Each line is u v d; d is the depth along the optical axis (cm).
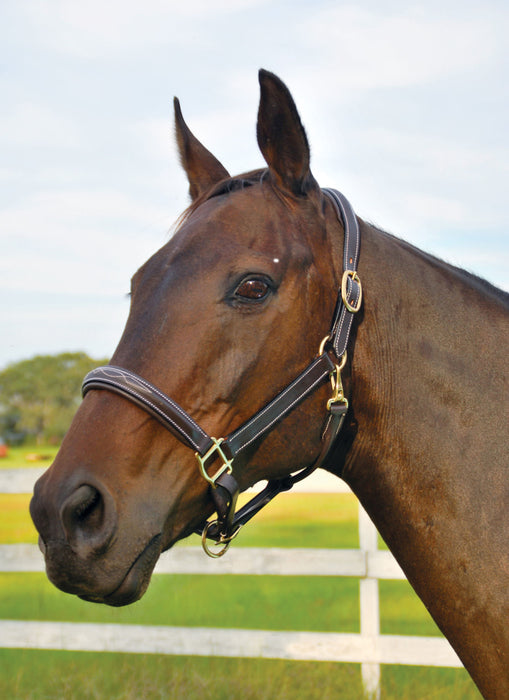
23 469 446
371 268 176
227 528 163
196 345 152
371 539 399
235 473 162
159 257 163
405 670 424
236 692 380
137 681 397
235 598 611
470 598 164
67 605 594
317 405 166
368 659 391
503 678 162
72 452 146
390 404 173
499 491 165
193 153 206
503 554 162
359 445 177
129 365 152
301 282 162
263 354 157
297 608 574
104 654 463
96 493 144
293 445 165
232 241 159
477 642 165
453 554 166
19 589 666
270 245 161
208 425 154
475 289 187
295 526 1011
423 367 172
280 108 167
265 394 159
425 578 171
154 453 151
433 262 189
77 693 394
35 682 417
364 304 173
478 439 168
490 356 176
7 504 1391
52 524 139
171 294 155
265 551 407
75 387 5244
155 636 412
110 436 148
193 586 662
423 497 170
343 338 166
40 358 5209
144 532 146
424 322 175
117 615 548
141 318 156
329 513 1166
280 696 377
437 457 169
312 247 167
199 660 439
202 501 160
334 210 180
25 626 429
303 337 162
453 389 171
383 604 589
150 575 150
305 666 424
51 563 138
